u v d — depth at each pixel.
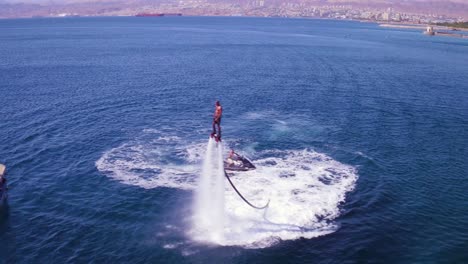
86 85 84.62
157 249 30.75
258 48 164.75
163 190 39.72
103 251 30.64
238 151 49.28
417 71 113.56
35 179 41.94
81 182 41.25
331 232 33.41
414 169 45.75
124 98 73.94
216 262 29.34
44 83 86.25
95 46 166.62
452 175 44.53
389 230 33.94
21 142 51.59
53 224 34.12
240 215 35.12
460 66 127.62
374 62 130.00
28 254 30.38
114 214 35.53
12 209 36.38
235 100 73.56
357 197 39.12
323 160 47.38
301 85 87.88
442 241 32.69
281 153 49.09
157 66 111.50
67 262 29.45
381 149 51.28
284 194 39.03
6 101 70.81
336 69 111.69
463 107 72.56
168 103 70.94
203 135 54.72
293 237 32.50
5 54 137.50
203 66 112.31
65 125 58.19
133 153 48.31
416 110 69.62
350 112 67.31
